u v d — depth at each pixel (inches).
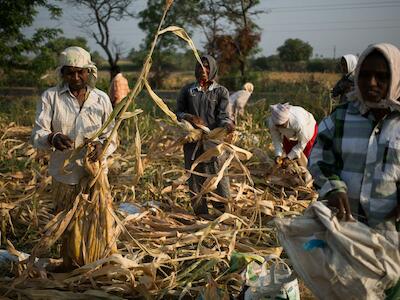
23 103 705.6
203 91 228.8
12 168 314.8
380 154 110.4
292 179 284.2
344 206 111.0
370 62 106.3
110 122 156.6
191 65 2997.0
